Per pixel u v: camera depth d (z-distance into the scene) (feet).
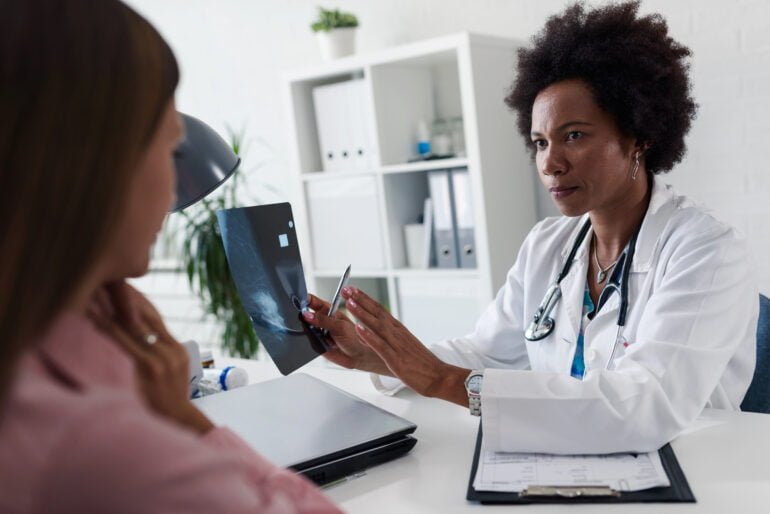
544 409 3.25
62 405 1.24
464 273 8.63
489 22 9.43
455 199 8.68
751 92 7.80
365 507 2.91
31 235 1.28
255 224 3.88
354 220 9.61
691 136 8.24
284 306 3.98
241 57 12.36
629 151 4.31
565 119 4.19
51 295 1.30
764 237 7.91
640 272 4.26
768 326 4.57
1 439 1.21
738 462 3.07
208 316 13.37
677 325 3.70
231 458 1.38
